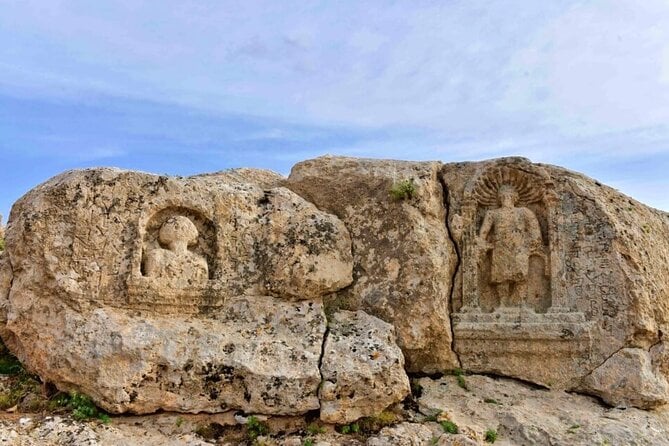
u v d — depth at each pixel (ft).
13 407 17.88
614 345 20.66
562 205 22.35
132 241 19.60
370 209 22.54
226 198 21.26
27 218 19.17
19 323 19.06
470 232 22.65
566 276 21.70
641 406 19.99
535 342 21.07
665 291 22.27
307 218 21.89
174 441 17.12
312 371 18.29
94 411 17.66
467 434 18.08
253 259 21.09
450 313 22.03
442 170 24.06
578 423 18.74
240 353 18.45
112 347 17.72
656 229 23.89
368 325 20.47
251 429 17.89
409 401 20.03
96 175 19.86
